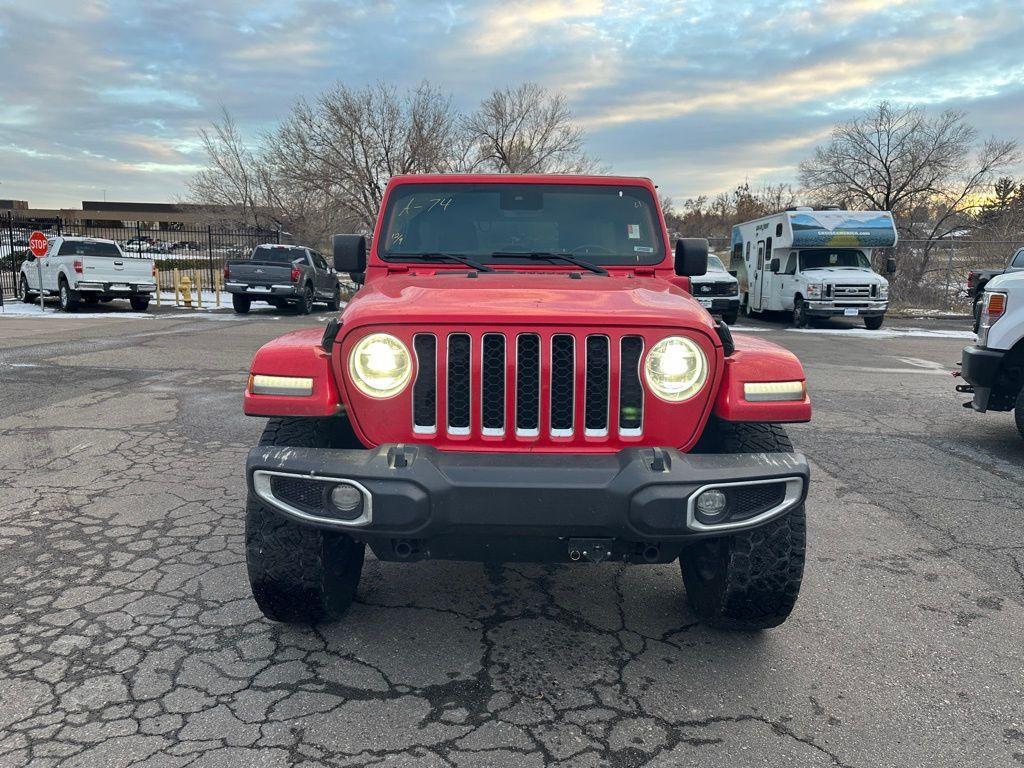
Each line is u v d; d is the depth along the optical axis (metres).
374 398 2.83
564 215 4.20
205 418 7.35
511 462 2.71
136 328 15.88
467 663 3.10
